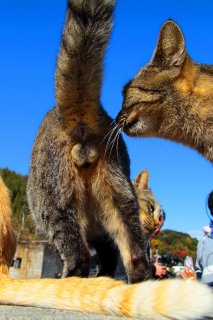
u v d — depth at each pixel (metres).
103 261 0.62
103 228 0.54
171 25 0.63
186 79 0.63
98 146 0.52
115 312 0.36
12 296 0.39
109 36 0.48
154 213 0.83
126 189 0.53
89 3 0.48
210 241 0.78
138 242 0.52
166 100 0.64
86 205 0.53
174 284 0.36
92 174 0.52
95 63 0.48
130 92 0.65
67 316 0.33
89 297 0.38
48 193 0.52
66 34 0.48
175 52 0.63
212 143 0.62
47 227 0.53
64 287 0.39
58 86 0.50
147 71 0.65
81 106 0.50
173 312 0.34
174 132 0.66
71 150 0.52
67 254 0.51
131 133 0.65
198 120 0.63
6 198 0.48
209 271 0.76
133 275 0.51
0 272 0.45
